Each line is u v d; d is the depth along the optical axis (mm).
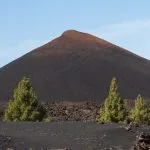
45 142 24141
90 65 162250
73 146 23703
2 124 29406
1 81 151000
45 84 144375
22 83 38344
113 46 190750
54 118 51875
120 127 27469
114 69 159750
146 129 27984
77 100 125250
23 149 22750
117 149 23547
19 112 37469
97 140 24812
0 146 22781
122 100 40281
